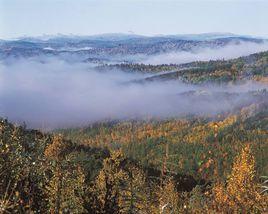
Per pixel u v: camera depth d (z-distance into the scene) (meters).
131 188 35.28
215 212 26.45
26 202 22.20
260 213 25.50
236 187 26.58
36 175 24.12
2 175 21.81
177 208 28.00
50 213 25.16
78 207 27.45
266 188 23.14
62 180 26.55
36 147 28.97
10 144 22.78
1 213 18.50
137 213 33.66
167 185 32.12
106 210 36.84
